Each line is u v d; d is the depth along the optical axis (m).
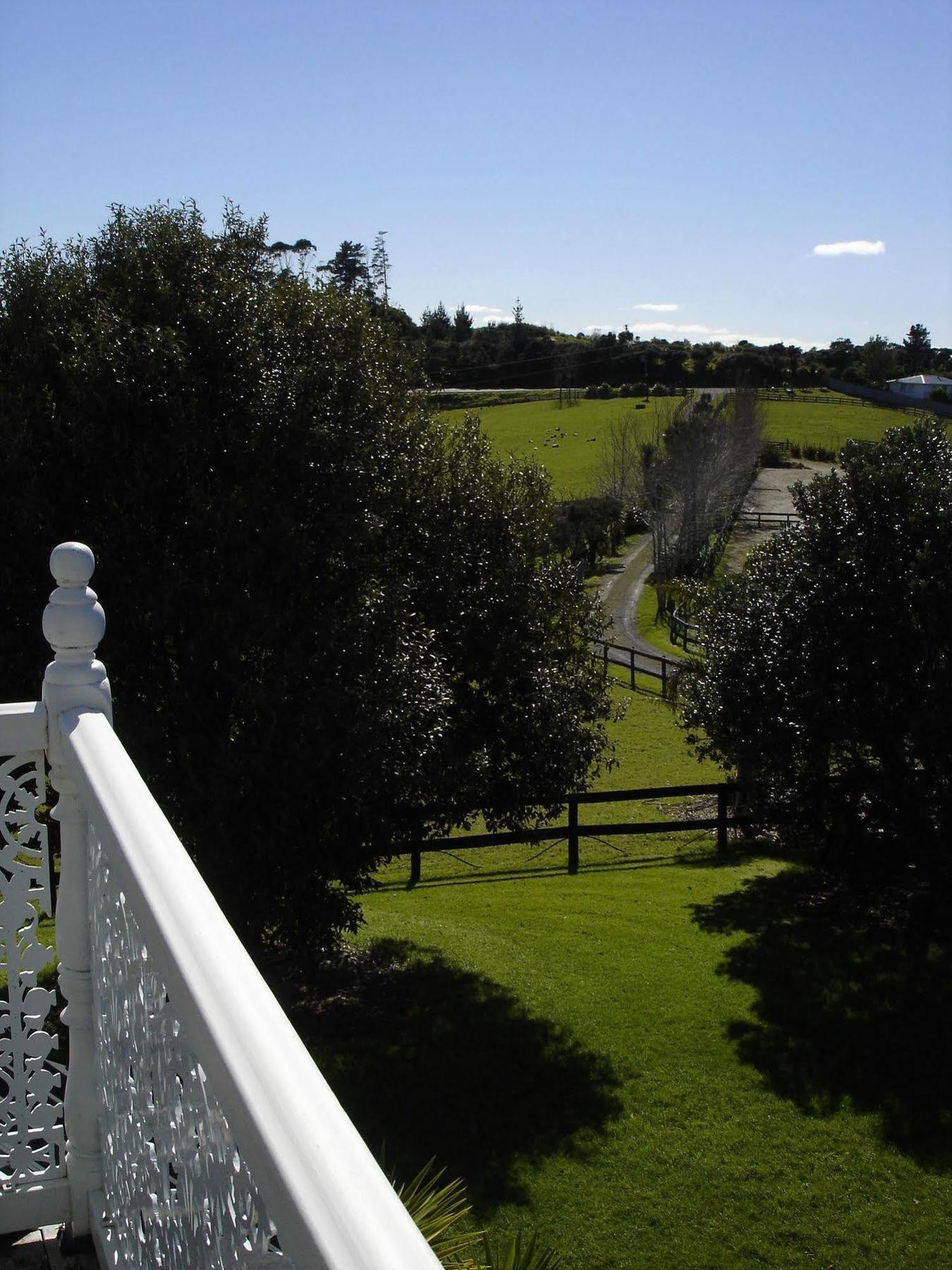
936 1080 8.55
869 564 11.15
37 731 2.38
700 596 14.27
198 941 1.31
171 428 8.03
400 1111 8.08
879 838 11.94
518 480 11.40
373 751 8.29
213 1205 1.26
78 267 8.92
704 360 106.19
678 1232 6.78
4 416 7.82
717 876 14.02
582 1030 9.39
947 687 10.52
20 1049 2.50
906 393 100.06
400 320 10.73
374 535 8.95
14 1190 2.49
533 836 13.74
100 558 7.96
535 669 10.76
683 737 22.66
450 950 11.30
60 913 2.41
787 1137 7.83
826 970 10.55
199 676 8.27
